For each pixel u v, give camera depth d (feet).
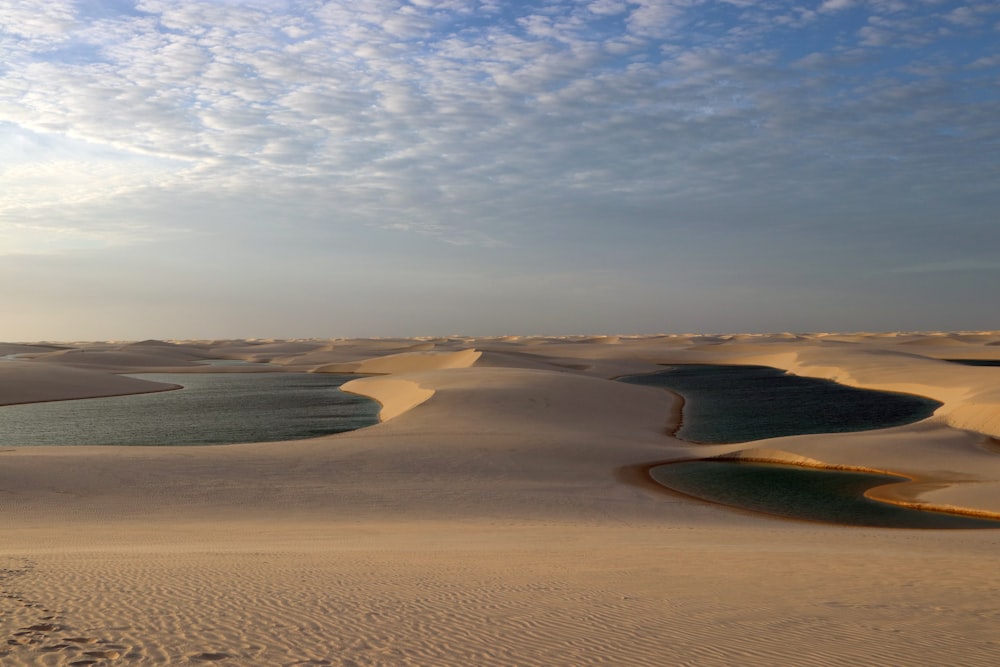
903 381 209.77
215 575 32.78
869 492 80.89
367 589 30.55
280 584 31.14
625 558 39.81
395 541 48.32
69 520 58.70
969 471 87.86
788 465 96.07
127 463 81.35
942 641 23.86
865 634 24.61
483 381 172.45
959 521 68.44
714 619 26.40
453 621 25.89
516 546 45.50
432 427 116.88
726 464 96.63
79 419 159.43
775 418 148.66
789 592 30.81
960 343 445.37
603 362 337.72
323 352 455.22
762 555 41.37
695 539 51.11
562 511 68.64
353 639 23.70
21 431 140.15
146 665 21.04
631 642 23.67
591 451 99.71
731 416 152.15
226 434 133.90
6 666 20.81
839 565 37.58
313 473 81.56
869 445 100.68
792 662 21.84
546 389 158.71
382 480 79.66
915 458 94.48
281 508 66.44
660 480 87.15
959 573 35.35
